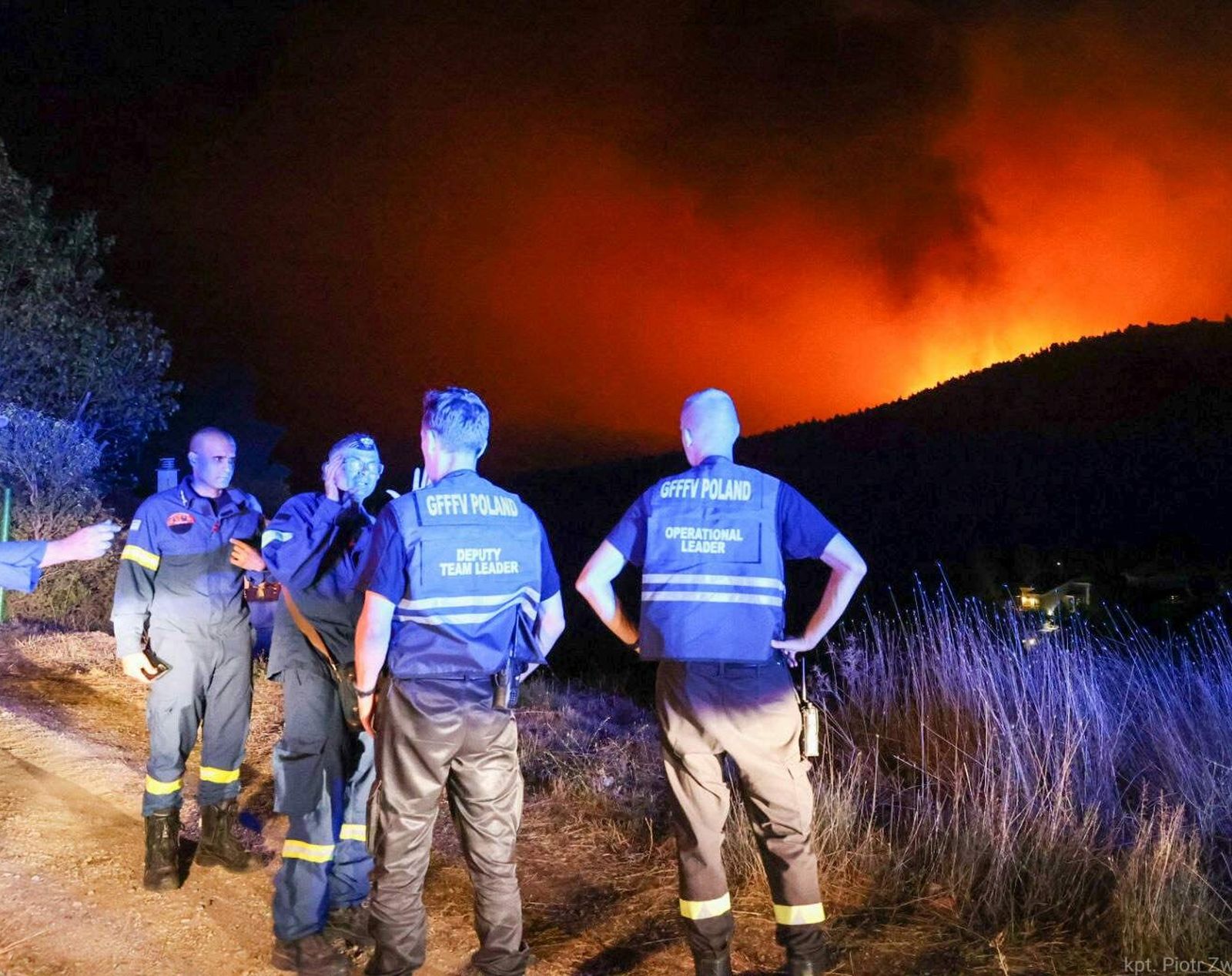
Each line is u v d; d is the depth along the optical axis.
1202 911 3.70
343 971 3.36
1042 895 3.98
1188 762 4.93
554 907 4.11
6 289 11.88
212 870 4.15
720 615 3.16
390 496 3.78
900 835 4.60
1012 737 4.85
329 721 3.44
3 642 8.15
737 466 3.36
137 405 12.88
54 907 3.64
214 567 4.01
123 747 5.72
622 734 6.86
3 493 6.82
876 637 6.55
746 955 3.67
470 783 3.06
